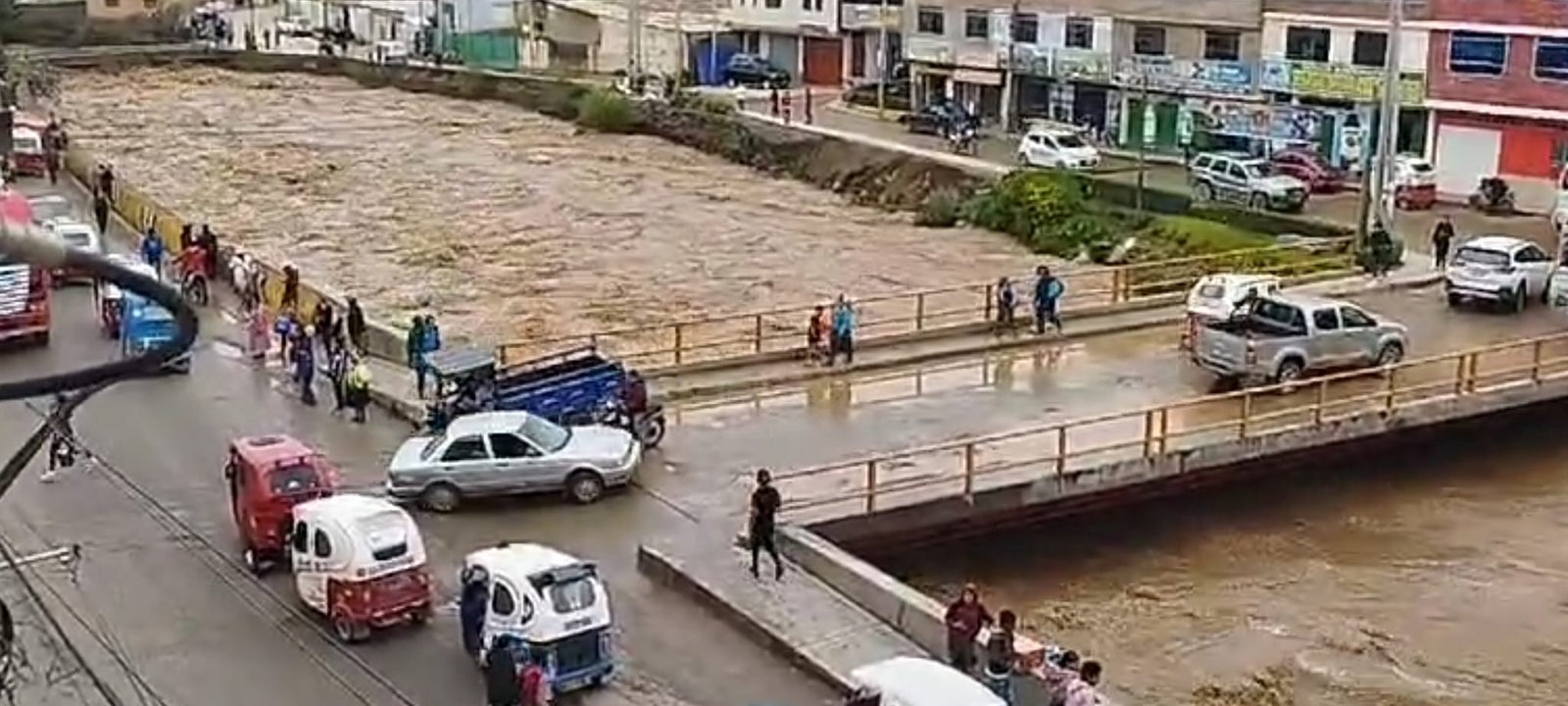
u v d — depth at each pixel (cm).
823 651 2291
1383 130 4628
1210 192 5888
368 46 11025
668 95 8331
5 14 10631
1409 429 3400
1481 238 4578
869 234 5925
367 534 2331
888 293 4909
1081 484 3002
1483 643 2695
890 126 7662
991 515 2927
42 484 2902
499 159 7456
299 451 2611
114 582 2502
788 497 2855
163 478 2961
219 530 2728
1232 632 2719
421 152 7594
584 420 3092
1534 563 3009
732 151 7494
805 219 6222
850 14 9344
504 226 6025
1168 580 2914
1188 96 6938
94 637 2303
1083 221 5631
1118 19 7181
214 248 4316
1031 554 2984
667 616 2444
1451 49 5941
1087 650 2650
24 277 3631
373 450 3131
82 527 2720
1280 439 3216
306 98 9200
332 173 7050
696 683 2228
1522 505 3269
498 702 2094
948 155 6712
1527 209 5791
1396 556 3031
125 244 4744
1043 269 4100
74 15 11106
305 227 5972
